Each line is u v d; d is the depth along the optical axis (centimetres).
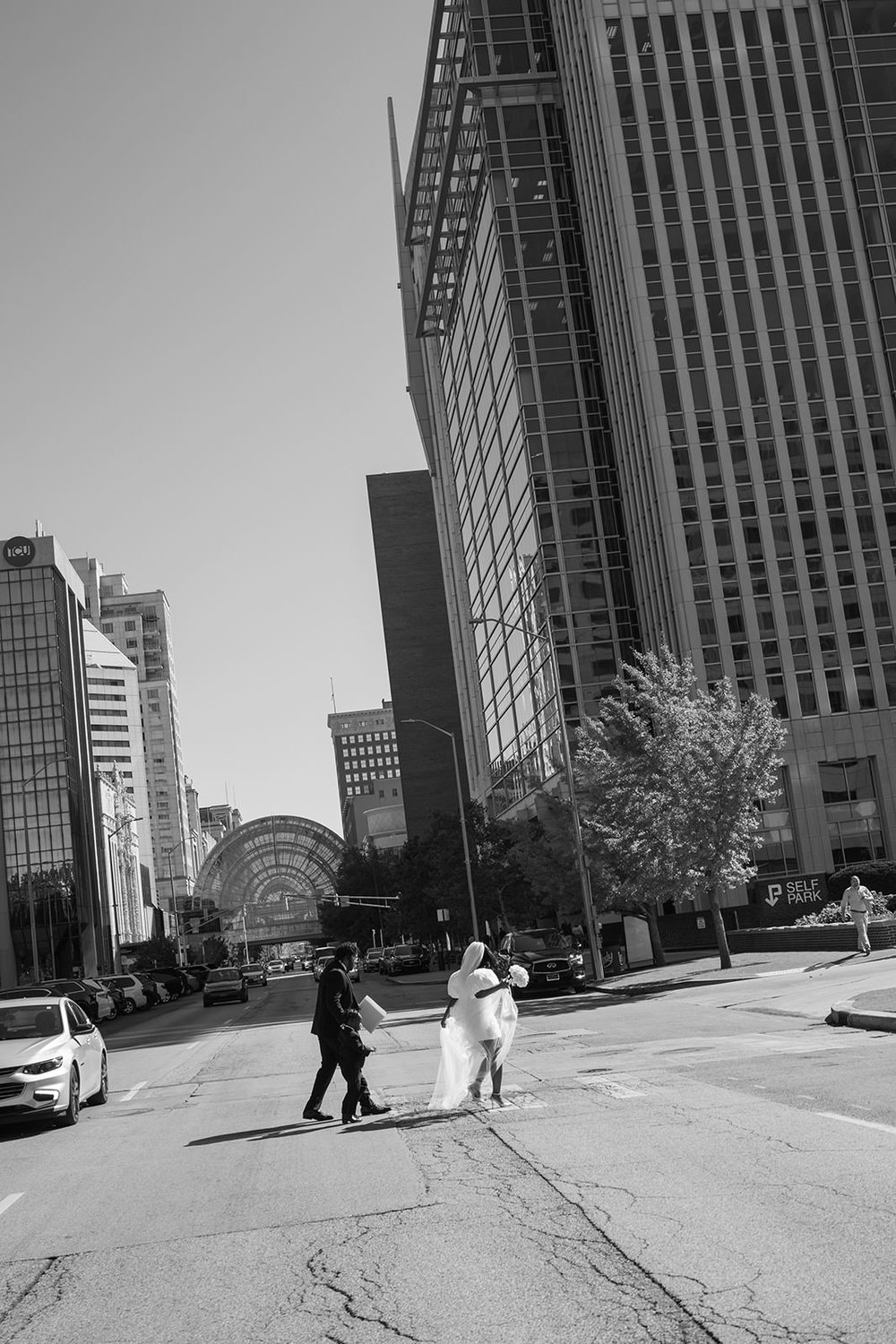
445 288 9450
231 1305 630
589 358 7350
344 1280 654
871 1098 1113
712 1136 987
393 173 12294
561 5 7462
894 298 6738
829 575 6469
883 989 2095
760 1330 518
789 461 6562
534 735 7531
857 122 6888
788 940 3766
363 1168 988
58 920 12031
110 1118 1574
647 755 3588
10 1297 689
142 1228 845
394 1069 1817
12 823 12212
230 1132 1310
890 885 5131
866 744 6328
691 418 6556
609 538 7131
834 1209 711
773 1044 1648
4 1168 1207
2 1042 1593
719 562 6431
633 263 6688
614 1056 1684
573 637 7000
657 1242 671
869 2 7019
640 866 3609
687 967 3834
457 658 11044
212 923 18338
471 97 7775
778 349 6662
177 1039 3247
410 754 14050
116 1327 611
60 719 12462
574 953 3947
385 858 12494
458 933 8031
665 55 6919
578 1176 871
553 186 7569
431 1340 540
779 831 6241
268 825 19712
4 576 12719
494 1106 1280
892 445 6612
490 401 8138
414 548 14562
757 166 6825
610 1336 526
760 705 3528
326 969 1334
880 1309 531
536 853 5169
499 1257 671
